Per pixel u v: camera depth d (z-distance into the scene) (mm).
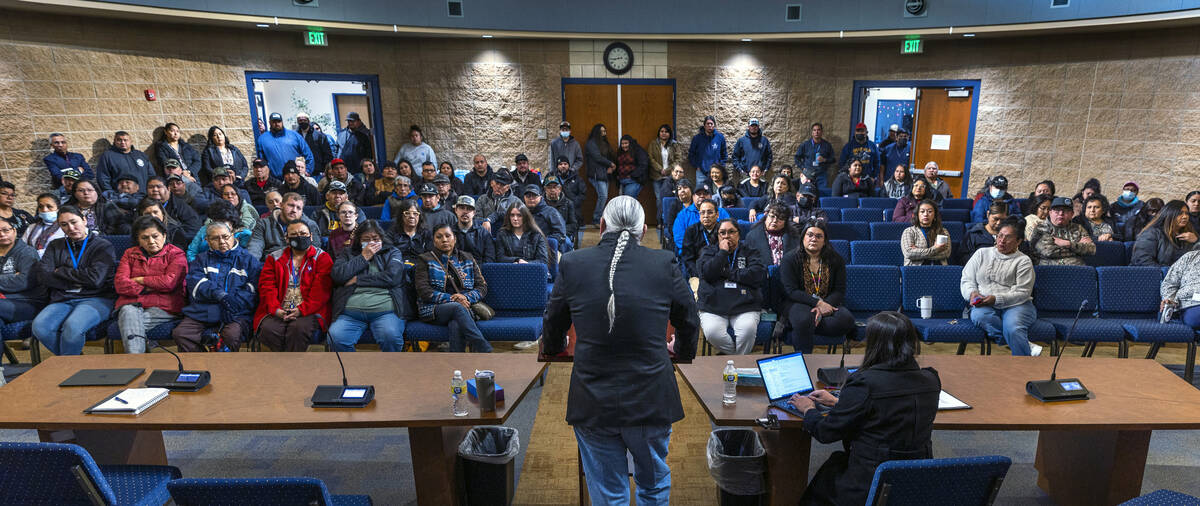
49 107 6695
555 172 8609
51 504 2080
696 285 4957
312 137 9141
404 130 9156
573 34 8586
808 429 2352
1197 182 7492
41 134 6672
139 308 4199
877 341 2215
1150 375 2873
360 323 4191
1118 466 2627
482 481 2801
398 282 4281
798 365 2738
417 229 4758
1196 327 4152
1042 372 2914
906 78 9461
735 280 4367
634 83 9359
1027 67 8719
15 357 4559
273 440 3547
